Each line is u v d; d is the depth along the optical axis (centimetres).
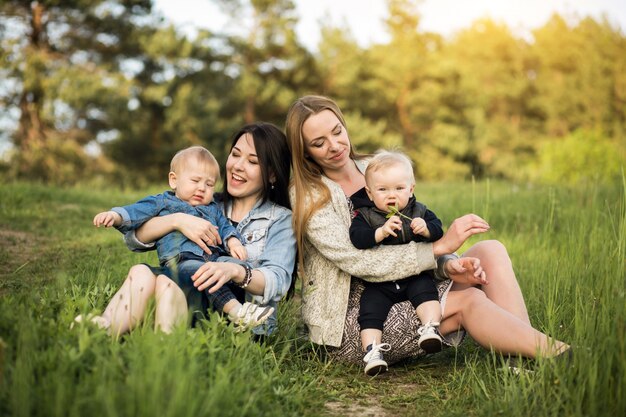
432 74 3553
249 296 354
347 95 3400
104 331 277
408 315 346
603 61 4316
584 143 2247
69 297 323
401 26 3966
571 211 659
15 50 2344
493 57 4906
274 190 381
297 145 368
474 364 334
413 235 351
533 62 5078
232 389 259
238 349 303
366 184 367
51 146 2428
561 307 382
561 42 4856
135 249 357
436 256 349
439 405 307
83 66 2520
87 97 2344
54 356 249
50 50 2512
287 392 291
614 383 275
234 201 386
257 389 278
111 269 445
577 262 434
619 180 848
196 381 250
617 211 523
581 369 279
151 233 349
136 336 277
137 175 2705
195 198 368
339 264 353
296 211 361
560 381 279
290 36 3105
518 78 4625
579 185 827
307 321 366
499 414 282
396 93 3519
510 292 349
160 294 305
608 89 4238
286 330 377
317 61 3275
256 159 368
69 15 2425
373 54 3584
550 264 471
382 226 344
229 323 332
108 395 215
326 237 354
